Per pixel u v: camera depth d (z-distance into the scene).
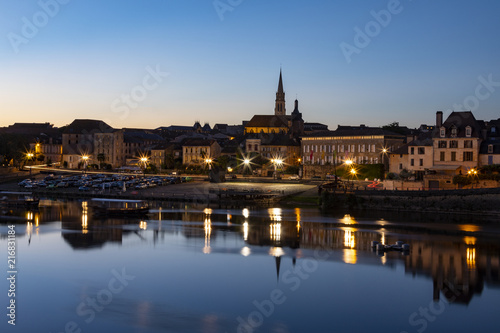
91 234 107.94
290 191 177.50
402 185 156.88
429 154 167.38
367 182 187.88
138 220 129.12
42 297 68.19
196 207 159.62
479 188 134.50
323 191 159.00
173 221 127.44
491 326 59.50
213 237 105.06
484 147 159.25
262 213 142.00
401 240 100.81
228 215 138.75
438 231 109.88
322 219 129.12
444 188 149.12
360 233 108.56
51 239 102.19
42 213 141.88
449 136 162.25
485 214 129.88
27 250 92.38
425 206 138.12
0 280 74.75
